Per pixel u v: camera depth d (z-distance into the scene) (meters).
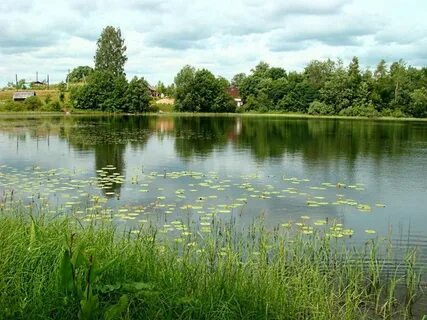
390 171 17.42
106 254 5.22
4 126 38.28
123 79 75.56
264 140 29.03
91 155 20.50
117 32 87.94
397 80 72.31
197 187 13.59
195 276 5.20
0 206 9.13
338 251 8.01
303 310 5.15
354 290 6.11
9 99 82.19
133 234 7.86
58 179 14.45
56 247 5.06
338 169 17.75
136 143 25.88
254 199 12.16
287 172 16.81
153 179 14.81
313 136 32.50
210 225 9.39
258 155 21.52
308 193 13.12
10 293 4.22
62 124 42.34
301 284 5.61
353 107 72.56
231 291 4.96
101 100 73.62
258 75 101.88
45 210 10.03
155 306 4.33
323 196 12.76
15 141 25.78
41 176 14.95
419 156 21.89
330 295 5.77
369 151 23.81
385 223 10.16
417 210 11.39
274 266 5.95
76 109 73.62
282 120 56.69
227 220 9.94
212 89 80.00
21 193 12.23
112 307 3.73
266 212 10.80
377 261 7.52
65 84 93.62
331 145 26.53
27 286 4.37
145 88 75.56
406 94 71.19
